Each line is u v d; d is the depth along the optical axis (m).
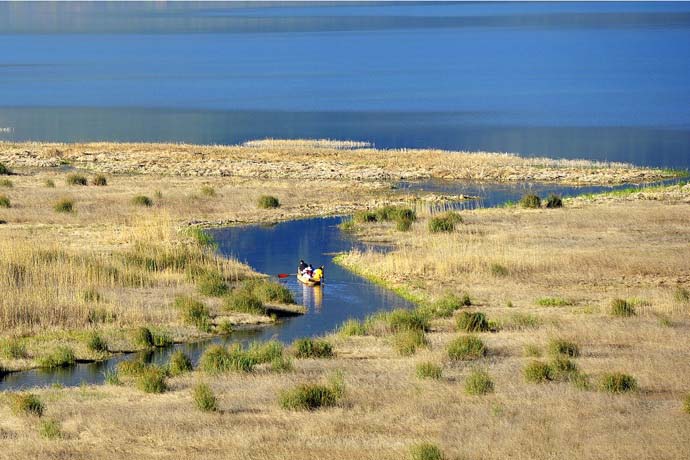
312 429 44.38
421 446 39.84
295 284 84.44
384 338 65.00
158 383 51.78
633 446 40.94
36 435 44.28
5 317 67.94
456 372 55.09
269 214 115.69
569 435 42.75
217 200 121.75
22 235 97.75
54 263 80.75
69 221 107.00
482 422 44.97
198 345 65.75
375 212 112.38
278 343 62.16
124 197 121.19
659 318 69.12
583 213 112.56
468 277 84.69
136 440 43.25
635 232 102.31
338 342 63.94
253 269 89.62
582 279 83.88
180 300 74.12
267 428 44.62
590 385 51.31
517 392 50.31
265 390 51.41
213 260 89.38
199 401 47.91
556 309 73.56
